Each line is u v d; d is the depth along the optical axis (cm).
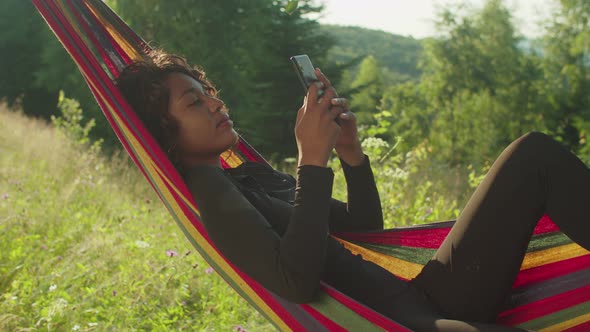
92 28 272
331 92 200
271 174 242
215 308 388
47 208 565
